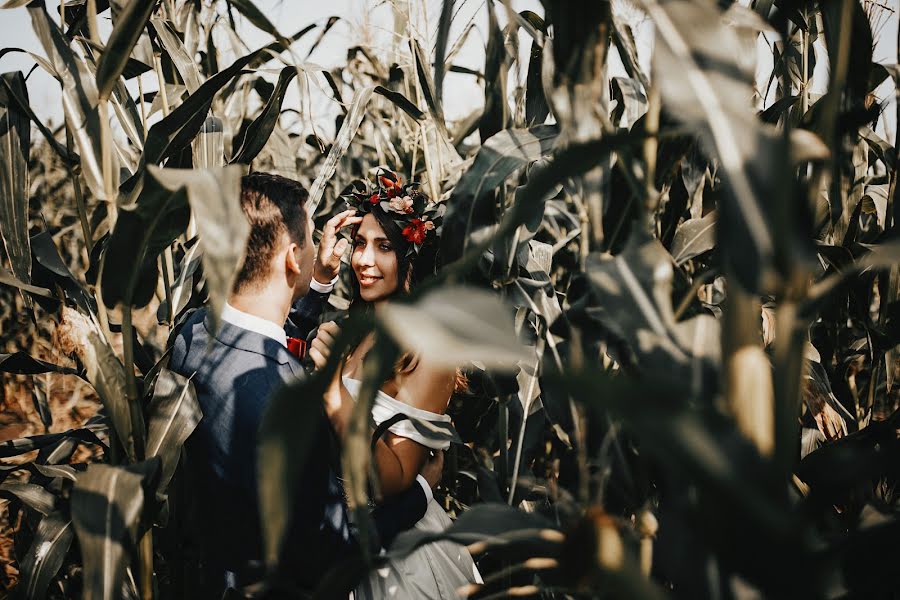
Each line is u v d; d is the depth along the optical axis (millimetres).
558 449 1997
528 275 1570
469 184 1089
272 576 1147
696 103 466
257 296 1453
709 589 583
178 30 2082
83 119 1278
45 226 1526
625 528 824
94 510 1013
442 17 1013
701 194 1531
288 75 1615
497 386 1571
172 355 1535
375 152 3166
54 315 1508
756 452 468
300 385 488
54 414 3777
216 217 757
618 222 998
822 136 580
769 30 733
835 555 621
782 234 466
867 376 1850
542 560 796
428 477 1793
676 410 410
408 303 504
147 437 1268
